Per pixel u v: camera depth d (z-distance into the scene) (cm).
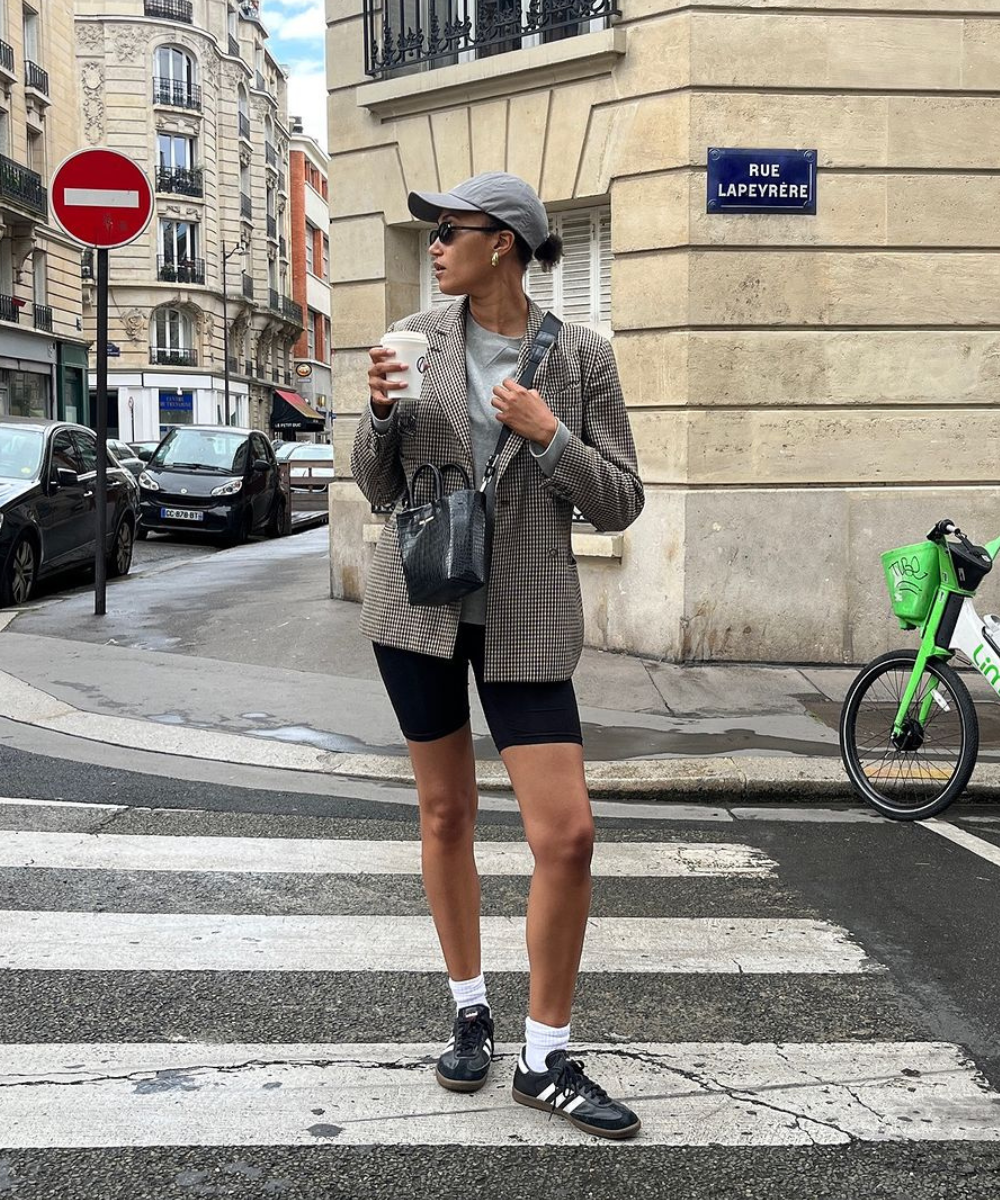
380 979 359
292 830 509
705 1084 298
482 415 276
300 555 1484
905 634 840
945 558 548
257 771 605
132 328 5747
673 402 820
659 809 562
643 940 395
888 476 835
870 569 837
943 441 838
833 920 416
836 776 581
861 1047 320
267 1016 333
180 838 494
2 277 3734
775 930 406
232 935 391
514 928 402
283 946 383
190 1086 292
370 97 962
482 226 275
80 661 824
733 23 801
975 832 532
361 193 995
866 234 820
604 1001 347
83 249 5666
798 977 367
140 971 362
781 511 824
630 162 830
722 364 816
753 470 823
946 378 835
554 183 880
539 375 277
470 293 280
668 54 806
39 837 492
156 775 592
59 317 4038
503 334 285
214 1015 333
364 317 1005
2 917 404
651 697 743
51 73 3938
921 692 552
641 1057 312
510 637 271
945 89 816
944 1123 282
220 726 670
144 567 1444
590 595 883
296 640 884
